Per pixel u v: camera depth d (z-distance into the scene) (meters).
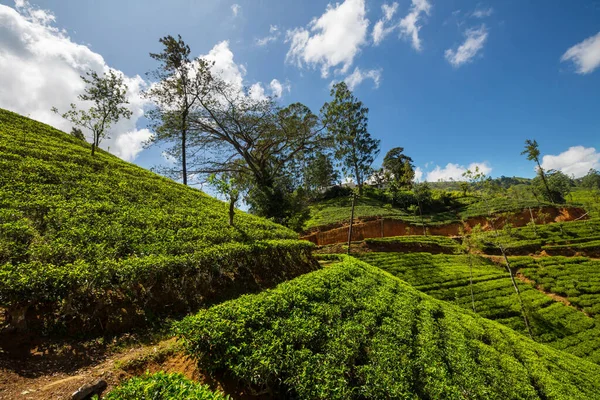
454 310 18.59
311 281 12.80
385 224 51.72
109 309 8.05
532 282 28.72
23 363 5.84
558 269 30.52
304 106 51.50
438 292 26.91
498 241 26.50
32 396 4.99
